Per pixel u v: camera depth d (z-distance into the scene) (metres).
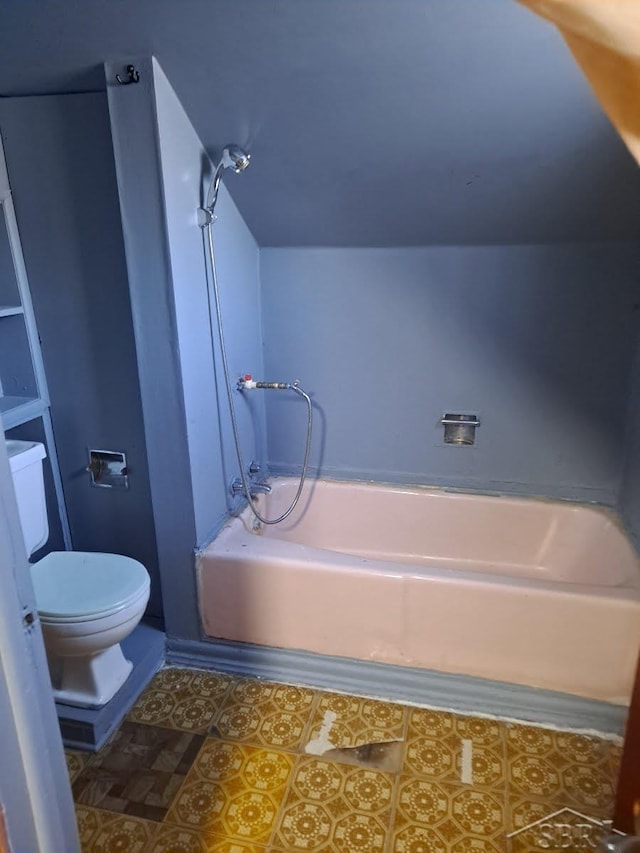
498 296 2.37
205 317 2.09
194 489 2.08
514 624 1.91
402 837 1.55
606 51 0.85
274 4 1.46
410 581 1.95
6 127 1.95
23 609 0.71
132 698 2.03
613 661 1.86
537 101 1.66
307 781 1.71
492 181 1.99
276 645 2.15
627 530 2.28
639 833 1.44
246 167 2.04
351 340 2.57
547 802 1.65
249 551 2.11
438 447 2.62
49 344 2.16
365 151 1.91
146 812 1.62
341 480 2.75
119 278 2.02
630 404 2.33
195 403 2.05
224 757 1.80
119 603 1.77
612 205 2.02
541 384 2.44
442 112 1.73
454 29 1.47
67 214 1.99
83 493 2.31
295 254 2.50
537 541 2.54
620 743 1.85
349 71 1.62
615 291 2.26
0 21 1.62
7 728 0.69
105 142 1.89
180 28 1.56
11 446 2.02
